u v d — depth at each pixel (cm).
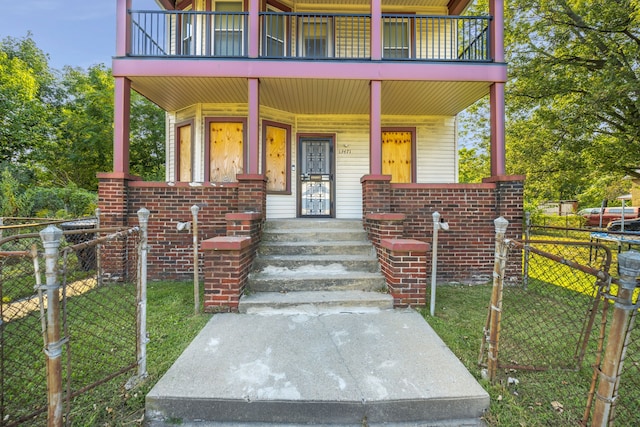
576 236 1004
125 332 279
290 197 678
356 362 229
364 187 496
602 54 911
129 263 458
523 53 998
